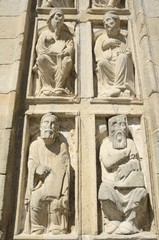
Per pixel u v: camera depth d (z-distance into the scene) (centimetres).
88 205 297
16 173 312
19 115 346
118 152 309
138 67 382
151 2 430
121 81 366
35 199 286
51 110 348
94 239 275
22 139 329
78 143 327
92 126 335
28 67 380
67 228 287
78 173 310
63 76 362
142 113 347
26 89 362
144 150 324
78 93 362
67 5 445
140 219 290
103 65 367
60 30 396
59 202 286
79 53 393
